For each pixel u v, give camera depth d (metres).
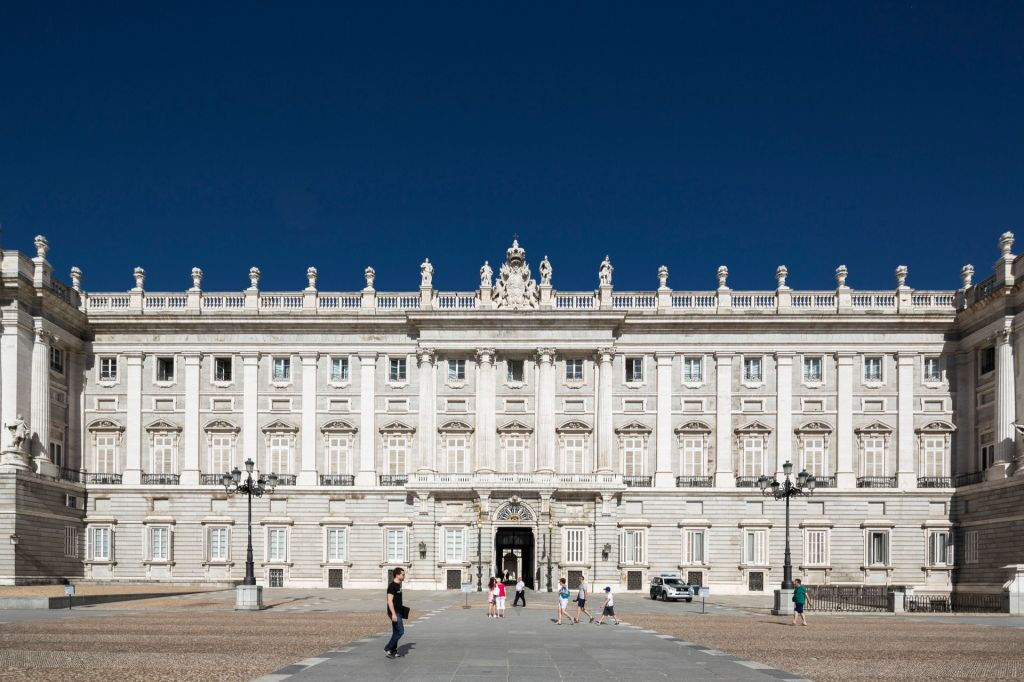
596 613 52.09
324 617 45.53
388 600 27.64
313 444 79.06
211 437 79.38
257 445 79.19
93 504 78.19
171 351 80.00
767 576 76.56
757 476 78.00
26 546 68.19
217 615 46.31
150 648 29.88
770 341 79.06
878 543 76.56
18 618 42.69
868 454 77.69
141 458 79.12
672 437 78.81
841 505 77.00
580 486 76.44
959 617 51.19
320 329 80.06
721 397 78.75
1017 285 68.25
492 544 76.00
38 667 25.06
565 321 78.75
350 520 77.94
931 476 77.12
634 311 78.88
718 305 79.44
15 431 68.25
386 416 79.50
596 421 78.62
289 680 22.88
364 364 79.88
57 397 76.81
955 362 77.81
